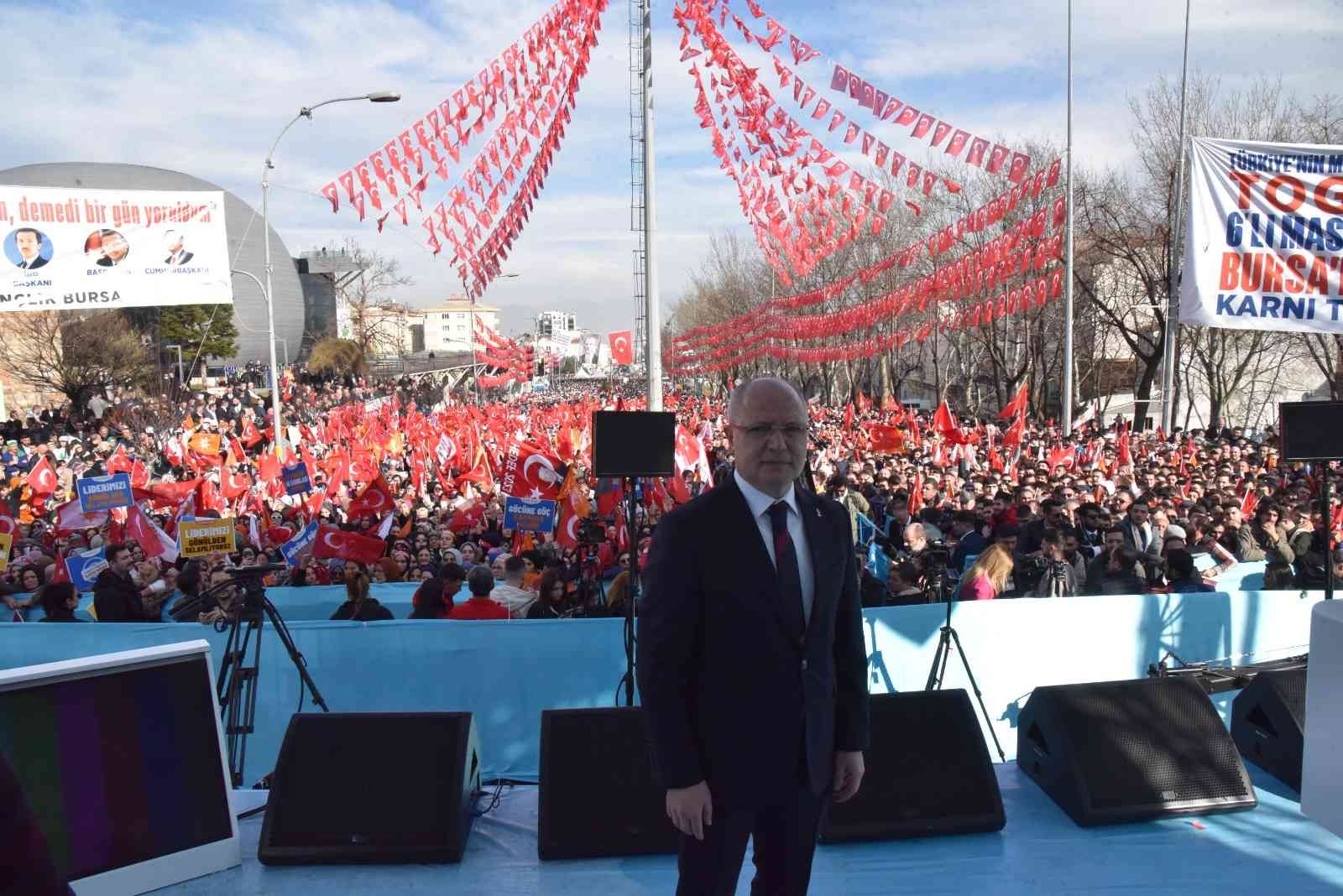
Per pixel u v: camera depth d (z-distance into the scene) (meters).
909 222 24.38
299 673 6.60
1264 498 11.99
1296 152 8.30
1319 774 3.08
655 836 4.09
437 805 4.10
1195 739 4.52
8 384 48.09
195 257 26.91
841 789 3.16
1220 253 8.42
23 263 25.19
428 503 16.08
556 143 10.54
